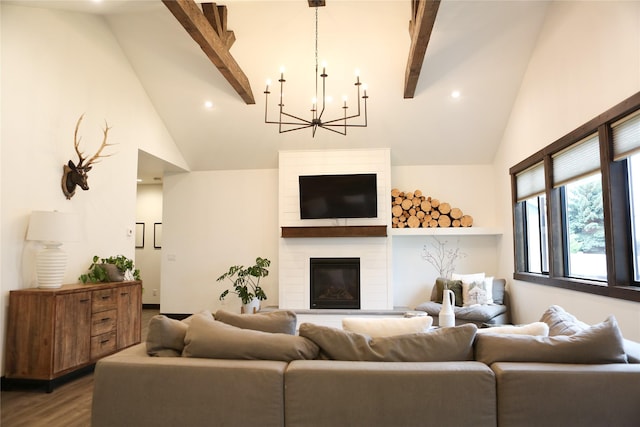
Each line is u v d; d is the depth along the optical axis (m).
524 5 4.77
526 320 5.59
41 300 3.68
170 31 5.24
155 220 9.01
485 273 6.80
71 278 4.48
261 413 2.06
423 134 6.43
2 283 3.70
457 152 6.72
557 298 4.70
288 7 4.98
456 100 5.93
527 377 1.98
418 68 4.90
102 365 2.18
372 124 6.34
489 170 6.91
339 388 2.04
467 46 5.21
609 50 3.63
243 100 6.07
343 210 6.53
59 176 4.34
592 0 3.88
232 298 7.16
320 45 5.39
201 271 7.23
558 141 4.55
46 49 4.22
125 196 5.46
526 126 5.51
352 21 5.13
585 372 1.98
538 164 5.23
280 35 5.28
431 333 2.27
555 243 4.83
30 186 3.99
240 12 5.02
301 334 2.33
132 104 5.69
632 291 3.31
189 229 7.30
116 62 5.36
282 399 2.07
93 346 4.12
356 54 5.47
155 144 6.24
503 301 6.09
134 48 5.47
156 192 9.06
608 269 3.68
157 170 7.25
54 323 3.66
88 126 4.80
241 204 7.24
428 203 6.71
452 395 2.01
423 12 3.78
